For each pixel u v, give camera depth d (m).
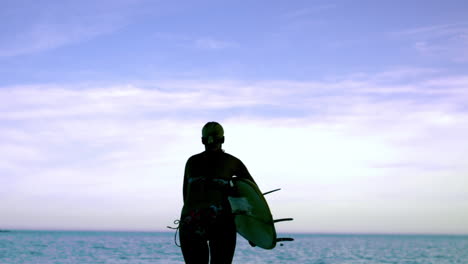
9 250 52.06
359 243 118.12
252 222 3.71
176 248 64.00
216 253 3.43
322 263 37.22
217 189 3.45
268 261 39.06
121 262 36.12
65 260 37.59
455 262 42.69
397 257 50.19
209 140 3.59
